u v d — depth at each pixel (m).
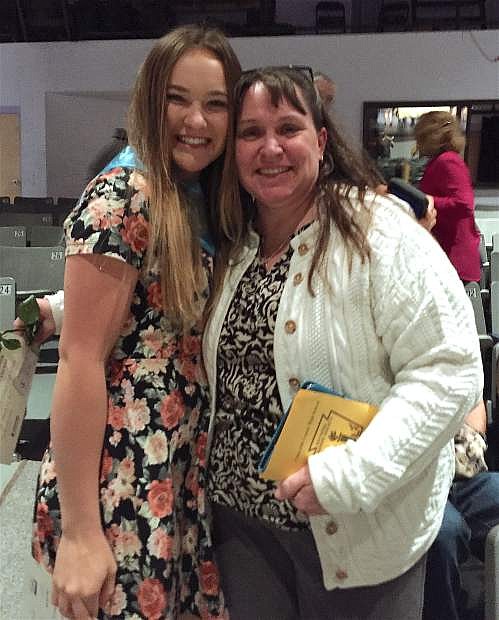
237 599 1.25
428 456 0.98
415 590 1.15
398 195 1.20
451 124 3.19
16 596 1.89
